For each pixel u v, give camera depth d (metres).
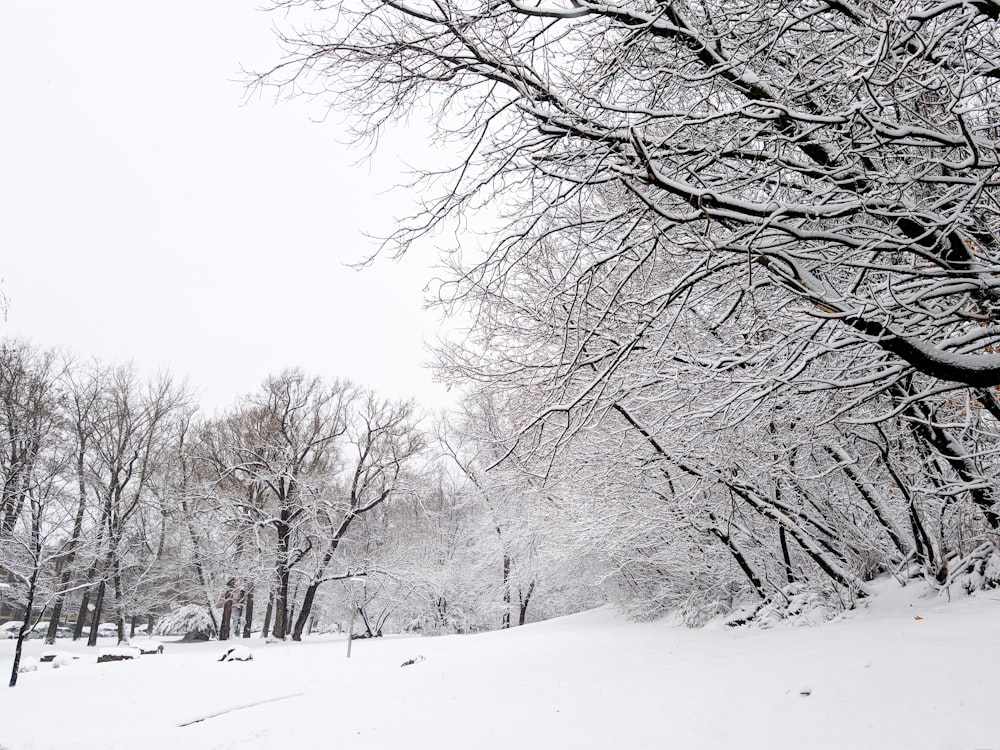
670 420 9.10
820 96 5.33
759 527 14.59
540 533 20.67
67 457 24.58
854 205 4.89
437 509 41.84
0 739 9.33
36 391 26.19
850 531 12.90
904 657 6.07
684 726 5.51
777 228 4.96
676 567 17.03
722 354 7.14
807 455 11.53
